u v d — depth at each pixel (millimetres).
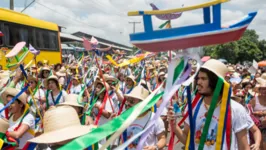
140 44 2283
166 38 2266
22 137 4133
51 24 17594
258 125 5262
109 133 2393
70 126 2592
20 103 4164
